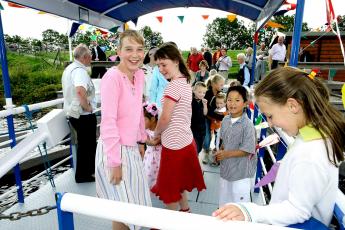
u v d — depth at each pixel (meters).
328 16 1.83
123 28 5.34
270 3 3.46
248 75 8.39
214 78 3.92
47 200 2.95
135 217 0.78
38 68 22.47
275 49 9.12
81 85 3.00
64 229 0.90
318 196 0.84
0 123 10.27
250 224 0.73
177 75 2.06
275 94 0.91
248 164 2.20
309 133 0.87
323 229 0.82
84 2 3.86
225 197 2.32
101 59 9.14
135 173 1.74
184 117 2.08
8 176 5.21
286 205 0.84
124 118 1.69
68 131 2.76
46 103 3.11
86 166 3.32
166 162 2.12
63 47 30.19
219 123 3.88
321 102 0.88
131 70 1.70
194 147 2.20
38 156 5.50
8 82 2.63
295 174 0.85
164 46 2.03
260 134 2.96
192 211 2.75
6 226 2.49
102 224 2.50
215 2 4.60
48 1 3.11
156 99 3.51
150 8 4.92
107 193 1.73
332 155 0.84
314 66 4.93
